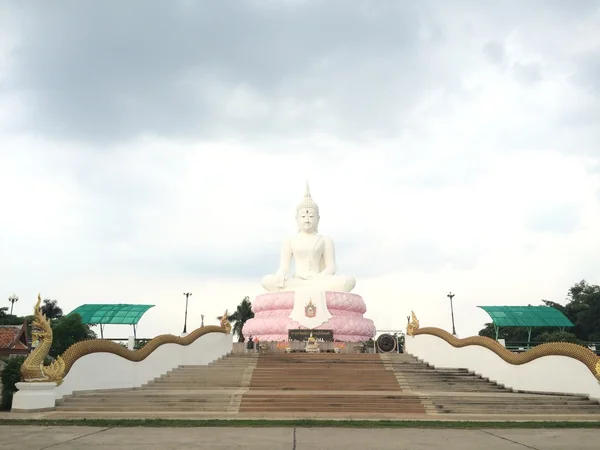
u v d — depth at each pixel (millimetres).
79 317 37594
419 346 29281
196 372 24500
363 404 17406
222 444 10727
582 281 67500
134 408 17047
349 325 35281
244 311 66875
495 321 40344
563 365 21031
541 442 11406
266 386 21828
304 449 10219
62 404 17547
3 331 35875
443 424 14383
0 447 10258
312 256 40438
